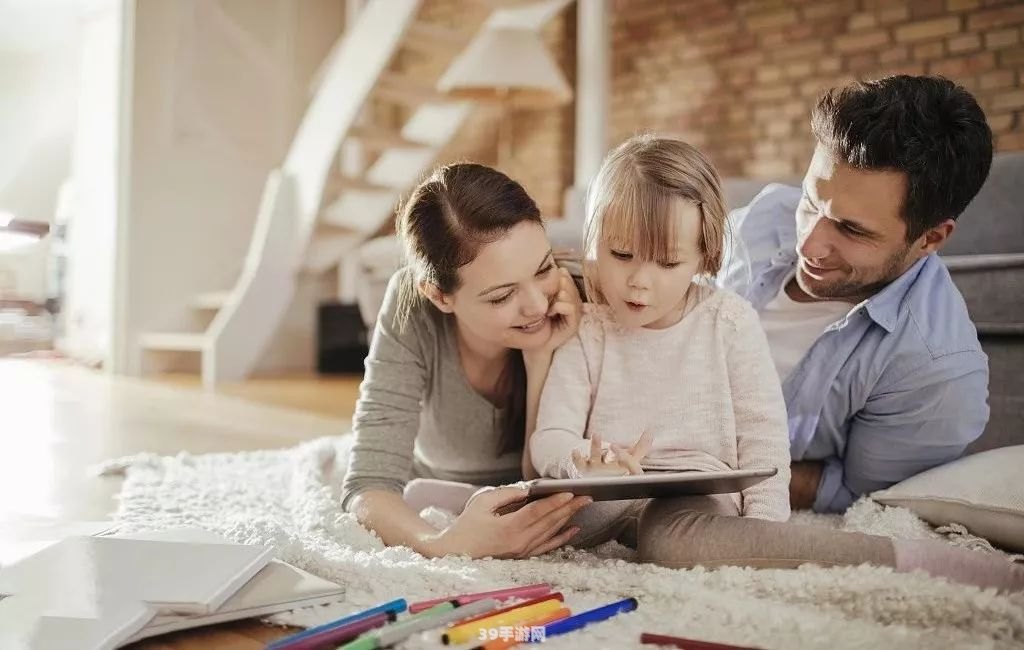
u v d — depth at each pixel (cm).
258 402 343
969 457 137
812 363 143
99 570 94
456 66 399
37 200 696
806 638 82
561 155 487
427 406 142
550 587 98
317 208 424
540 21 397
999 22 379
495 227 115
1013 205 214
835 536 101
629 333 127
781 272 153
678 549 105
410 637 81
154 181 466
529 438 131
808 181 129
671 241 113
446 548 112
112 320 461
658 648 81
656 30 475
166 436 250
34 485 177
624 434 125
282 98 514
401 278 137
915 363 137
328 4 536
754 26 442
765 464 118
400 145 436
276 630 90
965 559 98
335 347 492
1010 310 168
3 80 667
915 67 400
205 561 97
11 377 436
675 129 470
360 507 124
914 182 119
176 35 463
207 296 462
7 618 82
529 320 120
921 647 80
